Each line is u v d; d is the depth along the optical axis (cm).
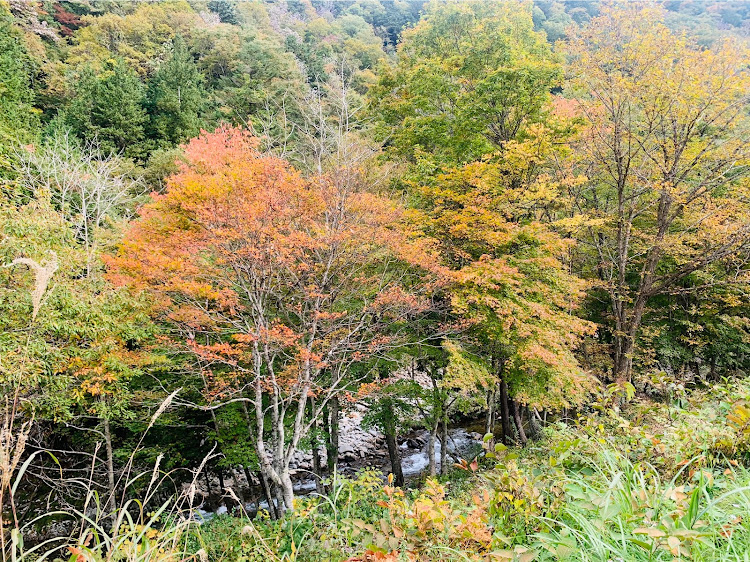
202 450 1412
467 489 748
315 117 1296
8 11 2800
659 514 279
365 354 1002
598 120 1305
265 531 621
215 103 3412
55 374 838
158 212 992
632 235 1470
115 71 3102
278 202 838
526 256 1148
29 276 742
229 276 901
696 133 1263
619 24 1244
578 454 408
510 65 1302
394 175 1450
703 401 531
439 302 1122
